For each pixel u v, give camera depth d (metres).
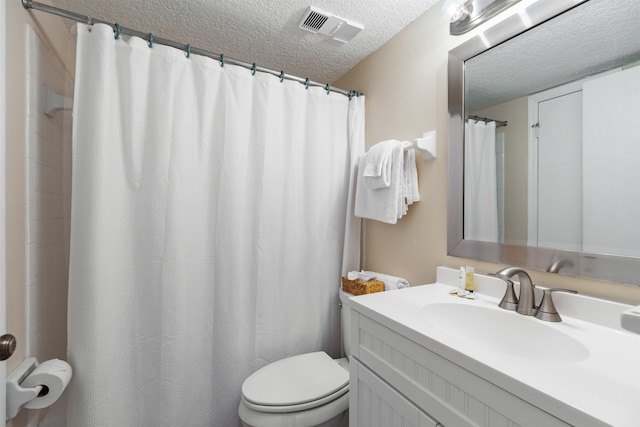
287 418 1.12
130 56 1.21
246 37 1.62
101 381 1.11
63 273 1.33
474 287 1.17
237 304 1.44
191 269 1.36
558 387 0.55
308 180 1.68
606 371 0.61
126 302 1.23
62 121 1.33
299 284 1.65
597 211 0.86
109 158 1.18
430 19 1.40
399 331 0.86
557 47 0.95
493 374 0.61
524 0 1.03
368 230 1.81
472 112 1.21
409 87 1.51
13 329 0.92
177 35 1.61
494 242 1.12
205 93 1.38
